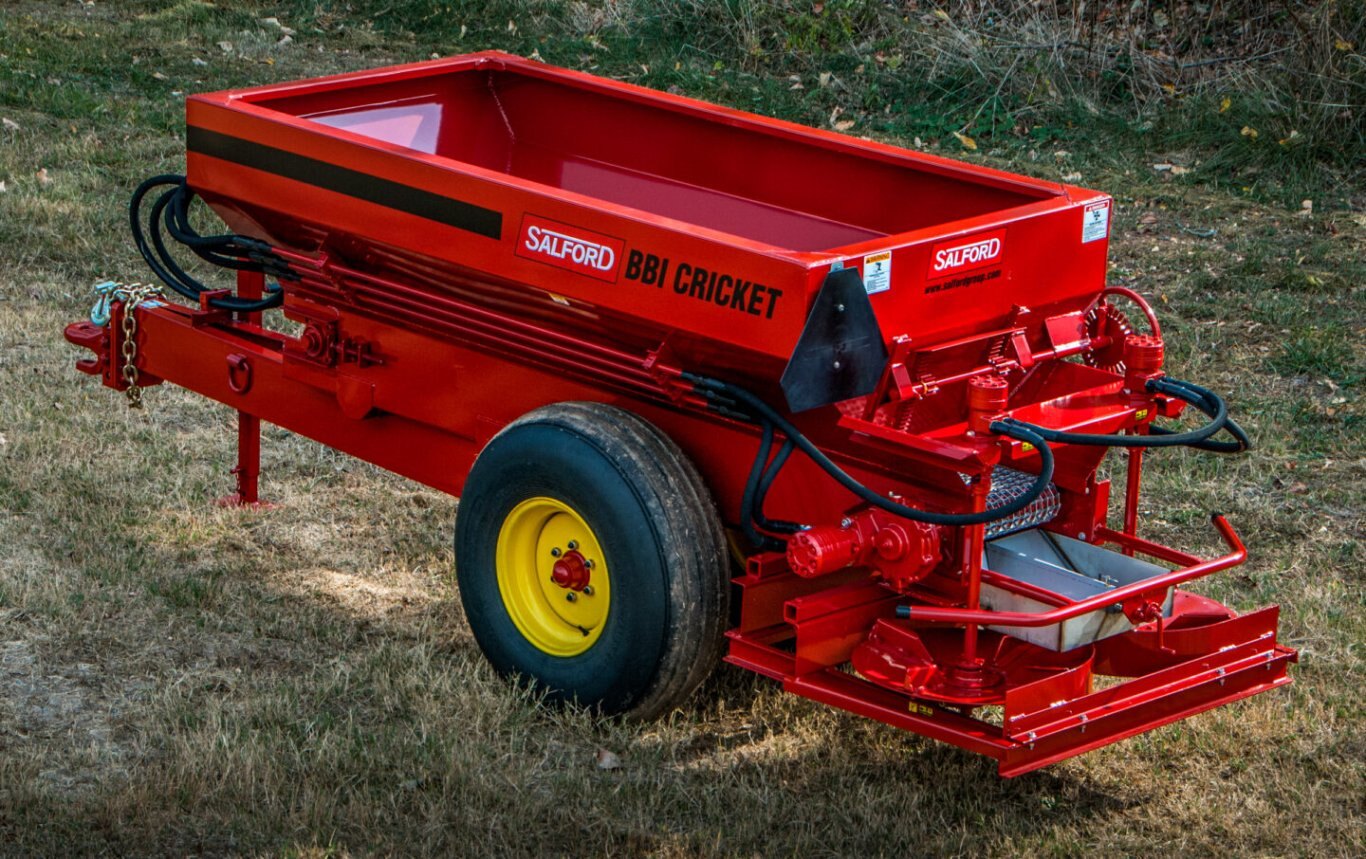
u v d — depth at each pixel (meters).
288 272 5.78
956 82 13.22
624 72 13.99
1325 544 6.59
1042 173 11.70
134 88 12.94
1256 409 7.91
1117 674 4.96
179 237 6.03
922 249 4.47
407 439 5.69
